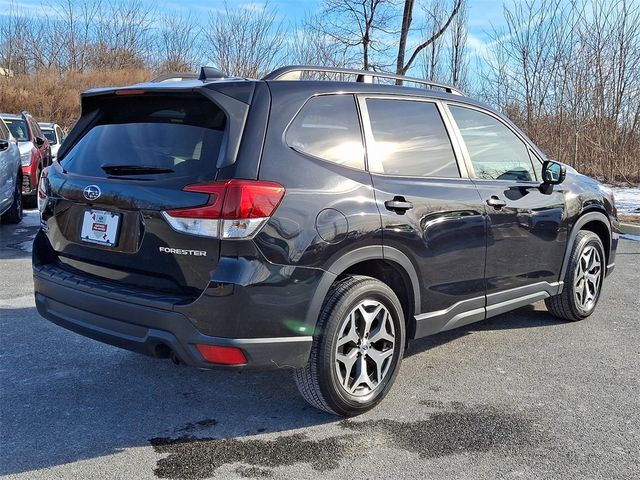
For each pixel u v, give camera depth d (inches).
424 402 140.3
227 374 154.2
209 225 110.0
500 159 170.7
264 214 111.6
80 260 131.5
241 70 818.2
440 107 156.3
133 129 131.3
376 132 138.3
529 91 633.6
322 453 116.4
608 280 263.9
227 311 110.3
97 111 143.5
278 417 131.2
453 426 128.4
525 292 176.1
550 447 120.1
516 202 166.9
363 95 138.8
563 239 188.1
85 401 136.7
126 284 122.5
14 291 222.8
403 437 123.3
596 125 614.2
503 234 162.1
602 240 214.7
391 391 146.2
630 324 202.1
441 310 148.9
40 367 154.9
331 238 119.5
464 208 149.4
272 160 116.6
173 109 127.4
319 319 122.5
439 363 165.5
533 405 139.5
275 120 120.3
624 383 152.9
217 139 117.1
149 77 1312.7
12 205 362.9
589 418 133.1
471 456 116.3
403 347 139.7
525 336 189.0
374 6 617.9
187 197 112.6
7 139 361.7
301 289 116.6
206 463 112.1
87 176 130.4
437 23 611.8
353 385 130.0
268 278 112.2
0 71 1309.1
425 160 146.9
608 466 113.5
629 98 602.5
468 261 152.3
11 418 127.6
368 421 130.3
